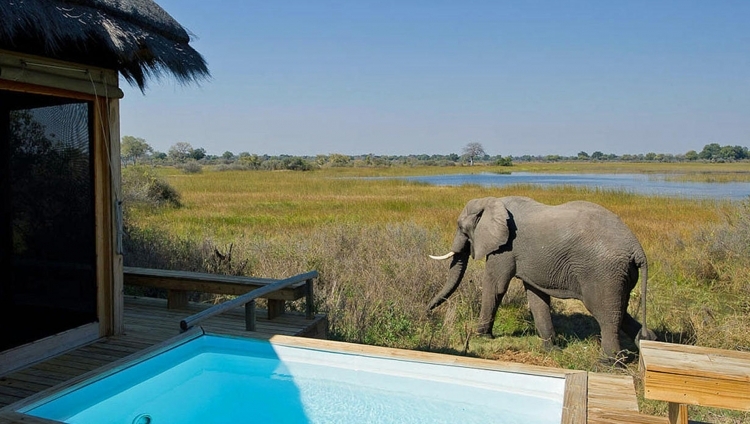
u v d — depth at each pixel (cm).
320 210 2262
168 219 1878
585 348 664
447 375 395
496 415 372
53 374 425
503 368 382
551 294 659
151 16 485
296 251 1066
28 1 372
